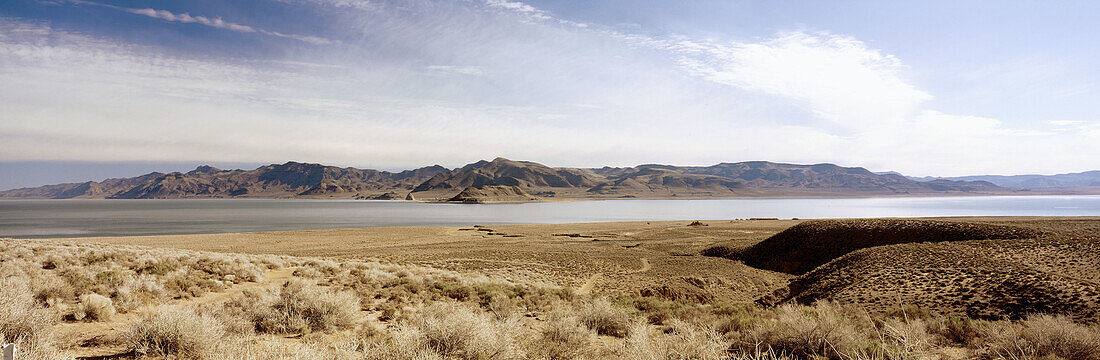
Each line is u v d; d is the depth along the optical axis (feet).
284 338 32.55
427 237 295.89
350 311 38.99
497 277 110.32
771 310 63.52
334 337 33.78
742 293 120.57
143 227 424.46
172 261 77.82
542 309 57.77
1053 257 106.42
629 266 163.84
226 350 25.93
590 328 41.04
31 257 72.74
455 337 26.20
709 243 247.09
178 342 26.81
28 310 26.71
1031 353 32.60
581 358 29.94
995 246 124.36
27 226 442.09
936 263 106.42
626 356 27.94
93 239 250.16
